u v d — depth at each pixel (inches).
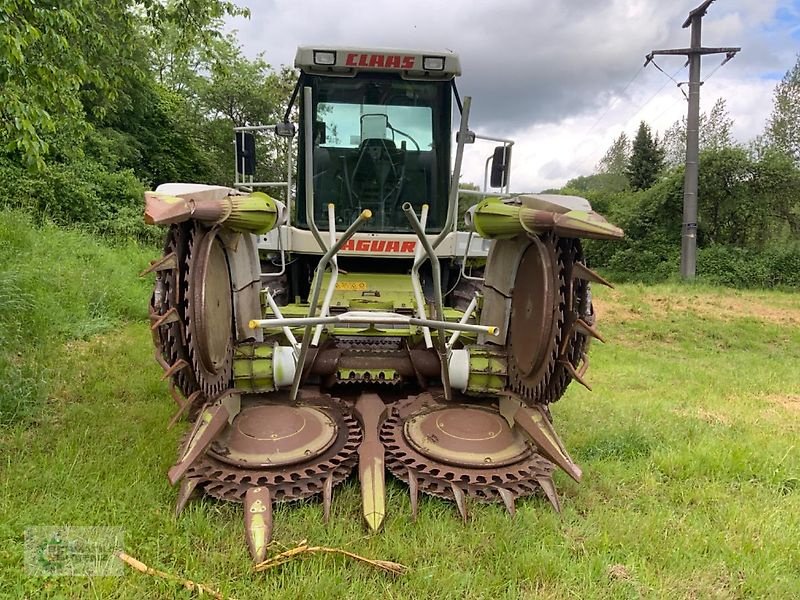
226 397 142.7
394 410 156.9
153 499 133.2
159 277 144.7
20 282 290.4
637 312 473.7
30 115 191.6
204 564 113.8
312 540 121.3
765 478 164.1
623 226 1023.0
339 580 109.1
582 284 148.6
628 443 181.0
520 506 138.4
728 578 118.6
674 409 228.2
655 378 285.7
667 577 117.4
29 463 146.5
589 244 1069.1
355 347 179.8
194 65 981.2
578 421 201.3
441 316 143.3
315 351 165.0
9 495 131.3
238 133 216.8
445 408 157.2
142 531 121.4
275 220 155.5
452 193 139.8
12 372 192.9
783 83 1218.0
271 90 1032.8
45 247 387.5
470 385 161.9
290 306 189.6
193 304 127.0
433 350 170.9
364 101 205.0
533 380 148.3
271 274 201.2
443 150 208.5
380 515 125.9
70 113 251.8
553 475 154.9
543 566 116.0
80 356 251.0
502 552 120.5
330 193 207.9
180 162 796.0
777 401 253.1
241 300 159.3
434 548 120.5
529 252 152.8
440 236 143.2
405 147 207.8
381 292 195.8
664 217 997.2
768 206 922.7
